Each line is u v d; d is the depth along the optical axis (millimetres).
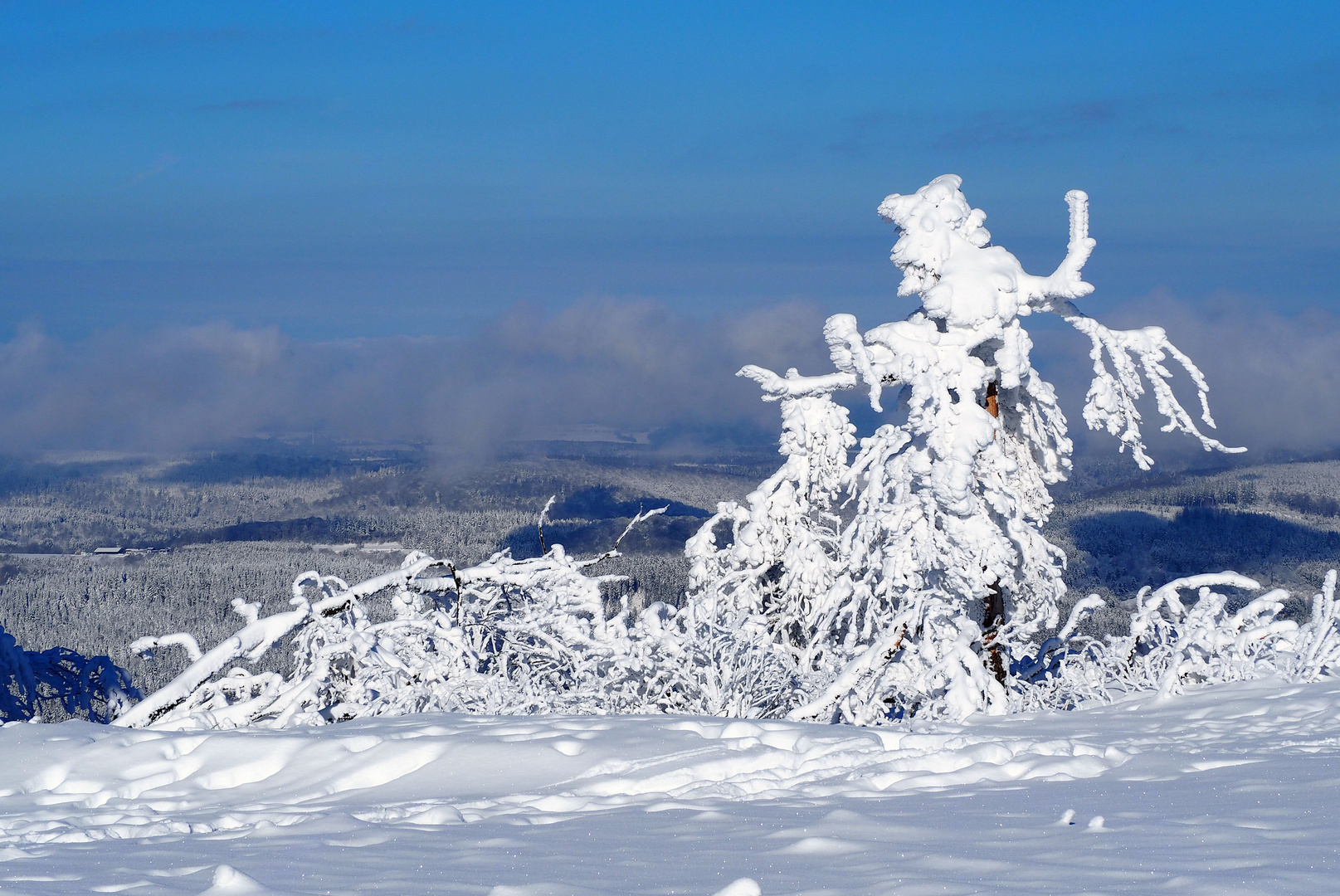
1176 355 14195
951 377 14227
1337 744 7688
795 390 15859
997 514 14500
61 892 4637
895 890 4238
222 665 11281
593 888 4500
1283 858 4430
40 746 8188
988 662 14250
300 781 7633
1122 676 13891
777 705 13438
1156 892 4043
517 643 14352
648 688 13219
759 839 5340
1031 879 4305
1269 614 13766
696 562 17516
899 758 7434
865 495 14938
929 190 14930
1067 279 14234
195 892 4555
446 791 7195
